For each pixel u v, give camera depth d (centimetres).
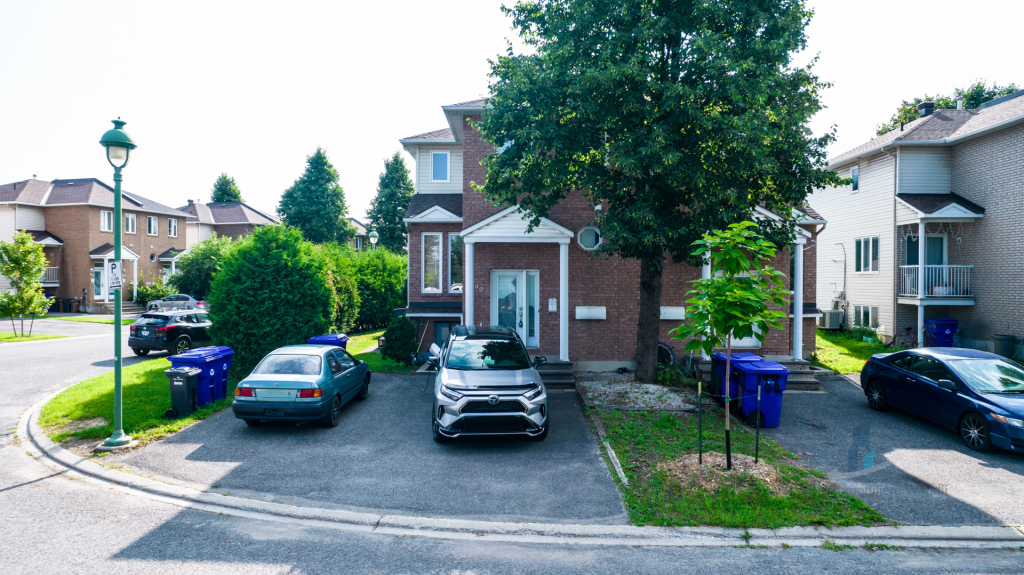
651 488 700
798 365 1395
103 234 3722
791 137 1060
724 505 643
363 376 1190
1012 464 814
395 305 2800
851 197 2362
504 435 858
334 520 617
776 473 726
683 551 549
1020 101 1928
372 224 6066
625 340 1490
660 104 1027
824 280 2575
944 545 566
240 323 1345
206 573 494
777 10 1031
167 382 1295
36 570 495
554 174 1102
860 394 1303
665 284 1500
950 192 2048
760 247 675
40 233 3612
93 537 564
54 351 1909
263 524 604
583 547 557
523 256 1509
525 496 682
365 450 859
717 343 697
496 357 991
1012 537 581
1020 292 1769
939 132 2075
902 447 896
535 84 1040
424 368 1551
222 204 5406
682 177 1003
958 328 1998
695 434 930
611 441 893
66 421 970
